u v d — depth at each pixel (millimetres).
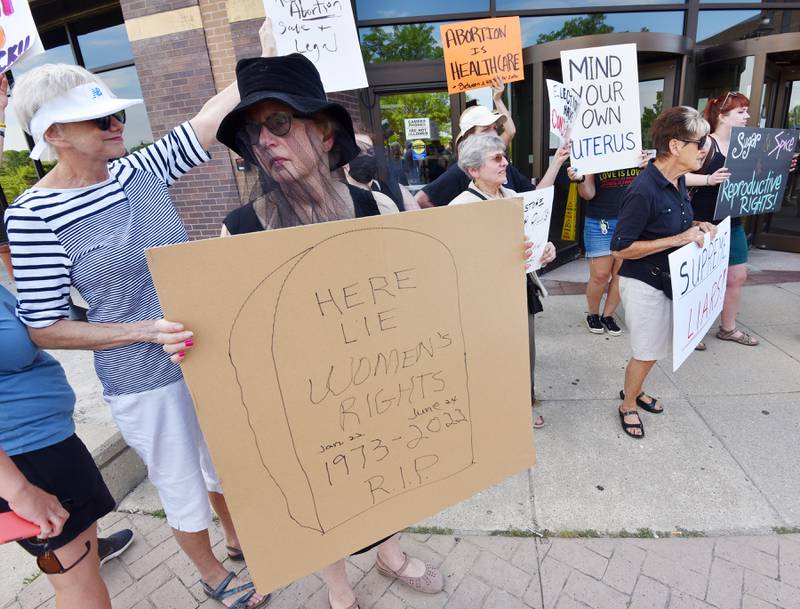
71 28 5977
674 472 2168
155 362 1325
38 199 1147
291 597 1725
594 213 3434
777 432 2373
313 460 1021
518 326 1194
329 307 952
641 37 4402
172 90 5000
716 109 2883
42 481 1218
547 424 2582
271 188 1081
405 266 1008
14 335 1131
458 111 5027
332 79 2504
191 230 5391
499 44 2975
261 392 931
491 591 1691
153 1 4734
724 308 3264
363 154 1481
